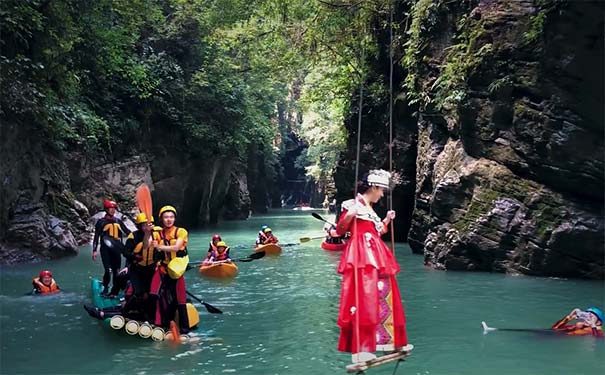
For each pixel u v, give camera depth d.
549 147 10.50
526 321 7.43
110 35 18.39
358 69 18.75
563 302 8.61
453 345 6.30
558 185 10.80
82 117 16.62
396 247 16.92
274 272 12.35
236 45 21.22
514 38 10.88
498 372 5.38
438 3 13.22
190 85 24.84
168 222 7.13
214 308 7.95
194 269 12.70
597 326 6.87
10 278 11.09
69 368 5.62
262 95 31.69
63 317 7.80
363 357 3.63
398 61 16.34
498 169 11.45
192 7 22.34
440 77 12.46
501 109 11.27
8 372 5.51
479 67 11.41
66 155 17.97
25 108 13.61
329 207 40.84
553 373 5.33
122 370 5.54
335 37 18.36
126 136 21.84
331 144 33.78
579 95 10.01
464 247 11.77
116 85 21.33
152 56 23.00
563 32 9.82
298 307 8.52
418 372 5.38
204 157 25.56
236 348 6.29
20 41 13.57
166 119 23.73
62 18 14.65
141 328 6.67
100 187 19.78
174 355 6.04
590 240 10.41
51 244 13.93
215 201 30.52
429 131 14.14
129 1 18.27
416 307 8.31
